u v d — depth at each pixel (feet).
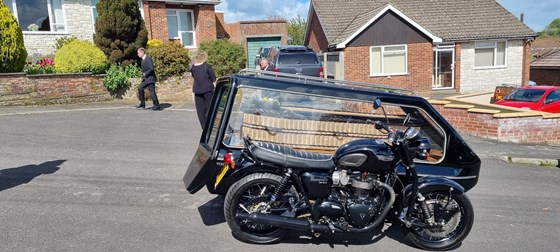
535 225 16.20
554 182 23.06
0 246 12.50
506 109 38.83
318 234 13.43
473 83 75.10
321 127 17.99
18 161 21.06
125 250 12.67
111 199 16.63
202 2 67.87
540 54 114.42
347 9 80.48
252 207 13.32
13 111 34.50
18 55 37.50
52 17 55.57
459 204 13.74
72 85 40.63
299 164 12.91
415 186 13.24
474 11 79.30
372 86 15.40
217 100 15.56
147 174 19.93
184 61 47.09
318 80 15.11
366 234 14.71
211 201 16.88
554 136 35.73
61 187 17.72
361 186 12.99
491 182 22.39
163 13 65.10
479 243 14.42
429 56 70.33
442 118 14.37
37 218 14.57
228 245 13.34
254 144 13.41
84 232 13.70
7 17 36.42
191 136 28.40
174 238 13.62
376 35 69.05
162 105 42.39
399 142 12.97
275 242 13.65
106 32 45.50
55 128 28.94
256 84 13.74
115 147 24.63
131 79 44.29
